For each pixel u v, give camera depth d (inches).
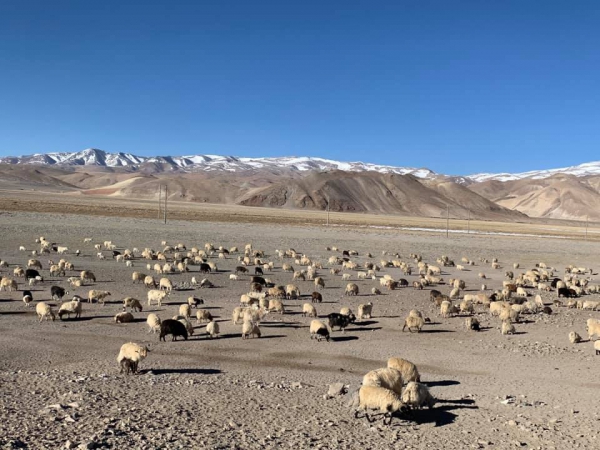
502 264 3102.9
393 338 1132.5
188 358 923.4
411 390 632.4
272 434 546.9
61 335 1047.6
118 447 487.2
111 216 4658.0
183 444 504.7
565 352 1045.2
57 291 1411.2
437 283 2122.3
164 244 2987.2
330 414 622.2
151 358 909.2
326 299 1631.4
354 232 4608.8
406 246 3806.6
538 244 4458.7
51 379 724.0
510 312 1344.7
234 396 682.2
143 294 1576.0
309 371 865.5
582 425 605.0
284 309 1398.9
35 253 2378.2
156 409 609.3
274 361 925.2
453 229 6087.6
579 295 1941.4
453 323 1315.2
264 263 2448.3
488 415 634.2
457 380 822.5
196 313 1270.9
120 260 2322.8
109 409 597.0
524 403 687.7
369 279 2165.4
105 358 896.3
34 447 476.1
